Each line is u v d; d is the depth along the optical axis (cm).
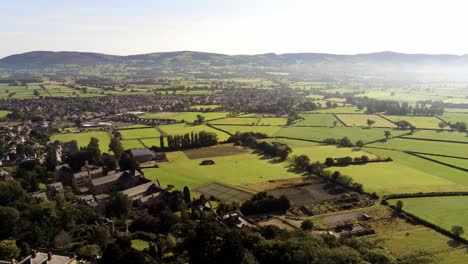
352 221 19588
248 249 14862
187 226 17250
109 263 13300
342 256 13988
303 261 13550
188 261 14625
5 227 16512
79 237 16950
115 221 19000
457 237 17512
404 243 17162
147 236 16750
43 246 15950
